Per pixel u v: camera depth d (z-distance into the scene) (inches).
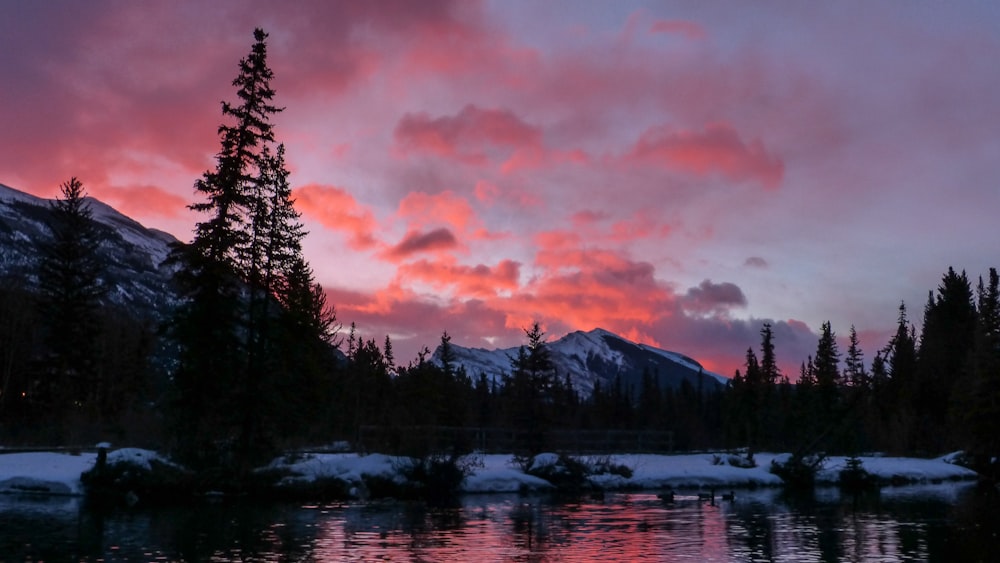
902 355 3705.7
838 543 906.1
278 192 1616.6
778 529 1026.1
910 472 2043.6
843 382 3550.7
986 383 2351.1
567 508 1273.4
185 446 1425.9
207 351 1483.8
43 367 2378.2
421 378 2760.8
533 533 968.9
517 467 1683.1
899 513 1235.2
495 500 1413.6
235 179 1550.2
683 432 3558.1
